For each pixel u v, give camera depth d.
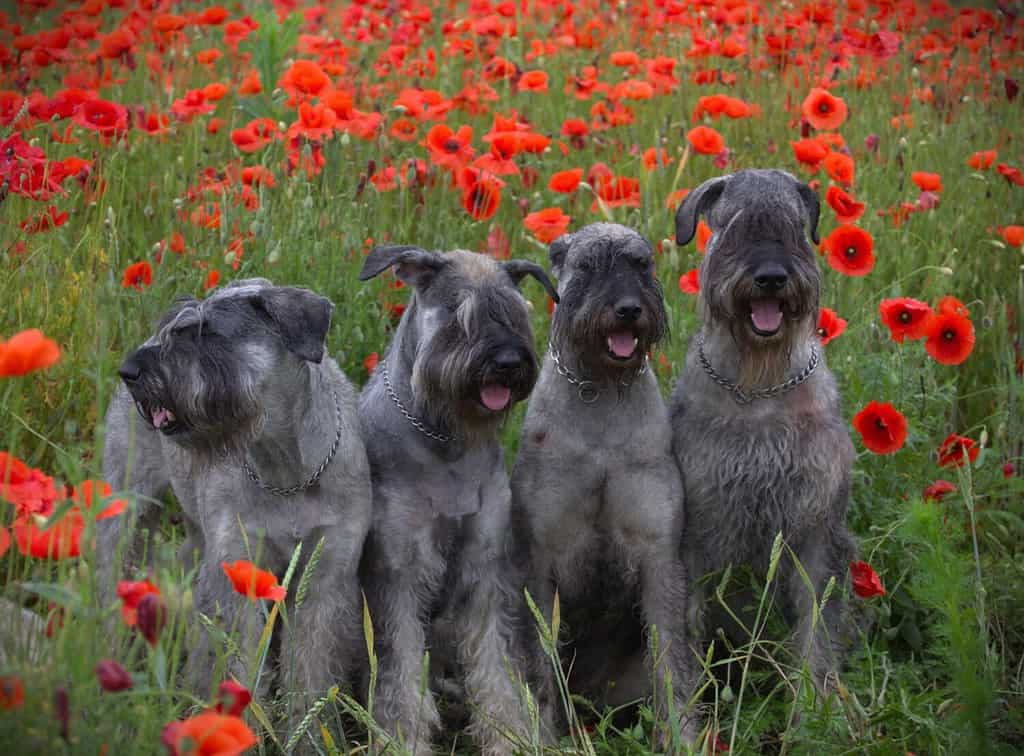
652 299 4.95
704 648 5.40
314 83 6.50
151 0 9.00
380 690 4.87
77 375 5.38
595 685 5.50
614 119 7.69
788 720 4.41
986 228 7.79
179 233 6.35
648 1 10.64
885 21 9.71
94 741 3.02
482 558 5.05
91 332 5.46
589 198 7.46
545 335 6.61
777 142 8.61
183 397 4.34
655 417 5.07
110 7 9.25
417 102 6.75
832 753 4.23
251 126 6.72
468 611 5.10
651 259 5.08
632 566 5.16
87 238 6.21
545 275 5.04
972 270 7.59
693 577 5.29
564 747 4.57
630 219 7.05
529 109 9.14
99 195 6.50
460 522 4.98
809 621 5.12
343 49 8.47
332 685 4.78
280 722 4.66
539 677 5.19
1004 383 6.46
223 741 2.67
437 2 11.27
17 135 5.51
